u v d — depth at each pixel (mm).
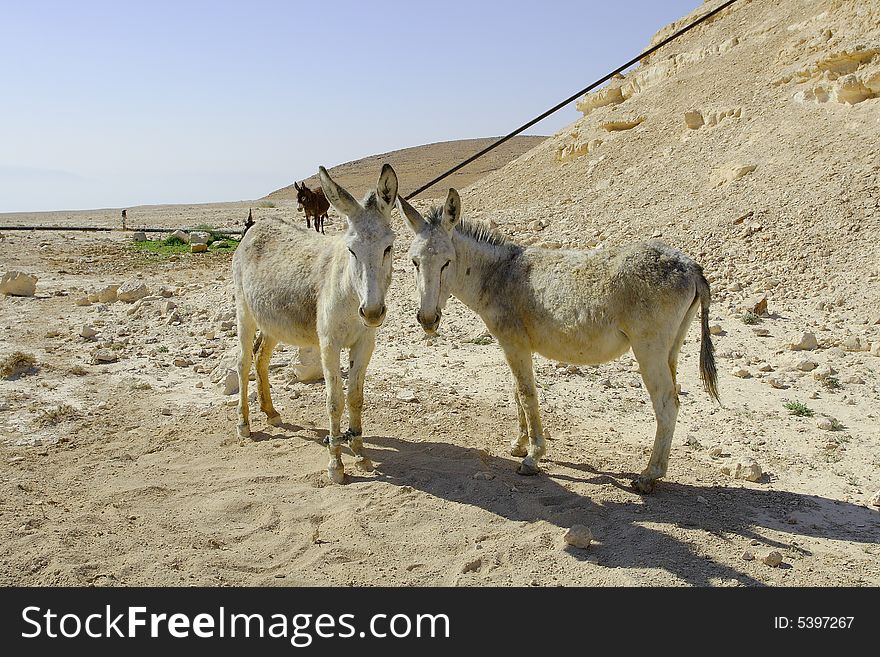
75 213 41438
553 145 30172
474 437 7152
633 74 30344
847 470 6500
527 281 6074
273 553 5191
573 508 5691
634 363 9562
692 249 14359
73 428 7445
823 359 9258
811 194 14977
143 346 10438
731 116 21000
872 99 17406
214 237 21562
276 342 7414
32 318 11820
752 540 5273
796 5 25328
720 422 7602
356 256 5434
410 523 5516
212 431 7367
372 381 8734
